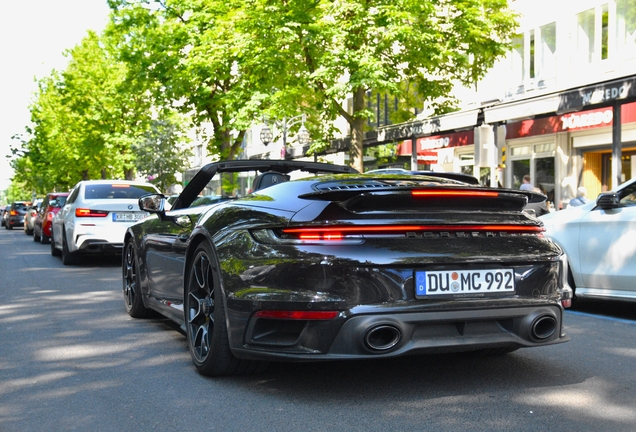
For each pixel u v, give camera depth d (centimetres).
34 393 443
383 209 400
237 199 491
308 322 387
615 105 1371
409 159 2645
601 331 652
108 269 1291
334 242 387
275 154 3453
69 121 4359
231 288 424
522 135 2141
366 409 394
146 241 661
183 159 3444
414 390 432
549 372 479
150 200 614
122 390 445
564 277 446
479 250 404
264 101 2258
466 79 2112
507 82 2314
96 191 1377
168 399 421
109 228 1330
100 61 3609
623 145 1856
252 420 378
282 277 393
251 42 1867
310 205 404
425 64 1939
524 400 410
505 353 538
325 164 602
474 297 400
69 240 1360
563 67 2077
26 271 1269
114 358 538
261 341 407
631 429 358
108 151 3578
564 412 386
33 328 675
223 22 2186
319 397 419
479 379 459
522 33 2238
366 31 1769
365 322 378
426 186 404
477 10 1870
